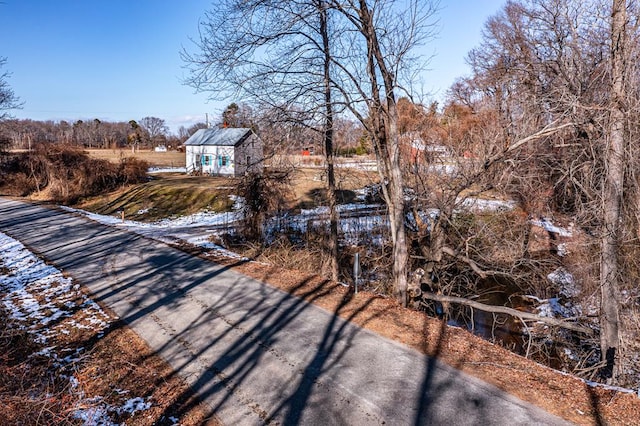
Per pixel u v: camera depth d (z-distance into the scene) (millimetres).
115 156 63312
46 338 8336
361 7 10156
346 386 6117
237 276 12289
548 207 14898
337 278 13398
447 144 14188
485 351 7188
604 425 5008
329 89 11258
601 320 9508
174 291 10992
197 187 32656
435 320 8688
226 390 6164
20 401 5578
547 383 6070
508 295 15148
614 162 9492
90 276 12664
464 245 13258
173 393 6168
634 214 10633
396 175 10578
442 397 5738
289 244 16734
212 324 8695
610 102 9523
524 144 11508
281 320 8773
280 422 5324
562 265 13672
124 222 24656
